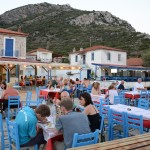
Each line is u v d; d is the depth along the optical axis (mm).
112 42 96000
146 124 6742
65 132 4887
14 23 178000
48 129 5441
